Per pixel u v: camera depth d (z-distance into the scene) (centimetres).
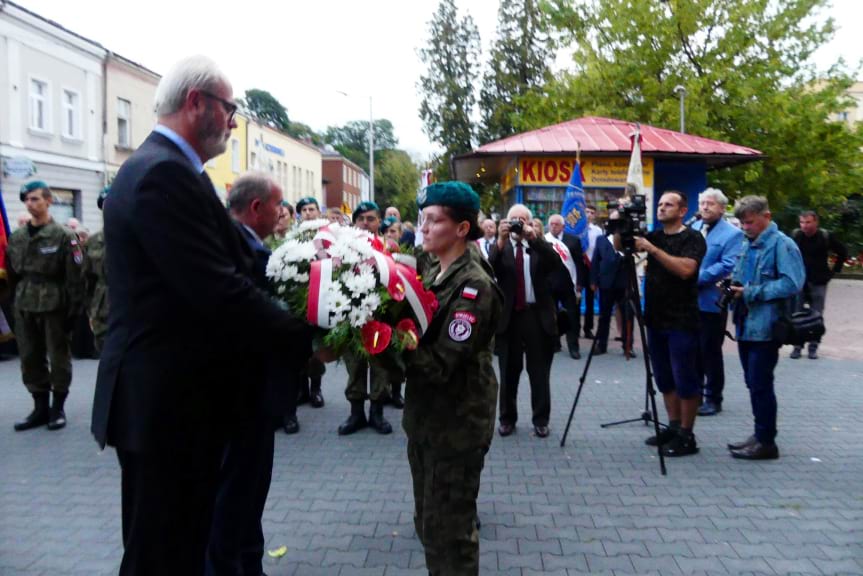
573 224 1092
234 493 318
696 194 1470
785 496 464
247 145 3353
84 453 558
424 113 3219
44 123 2055
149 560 225
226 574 320
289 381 239
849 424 640
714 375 679
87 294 740
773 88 2130
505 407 604
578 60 2281
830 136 2125
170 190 211
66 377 630
